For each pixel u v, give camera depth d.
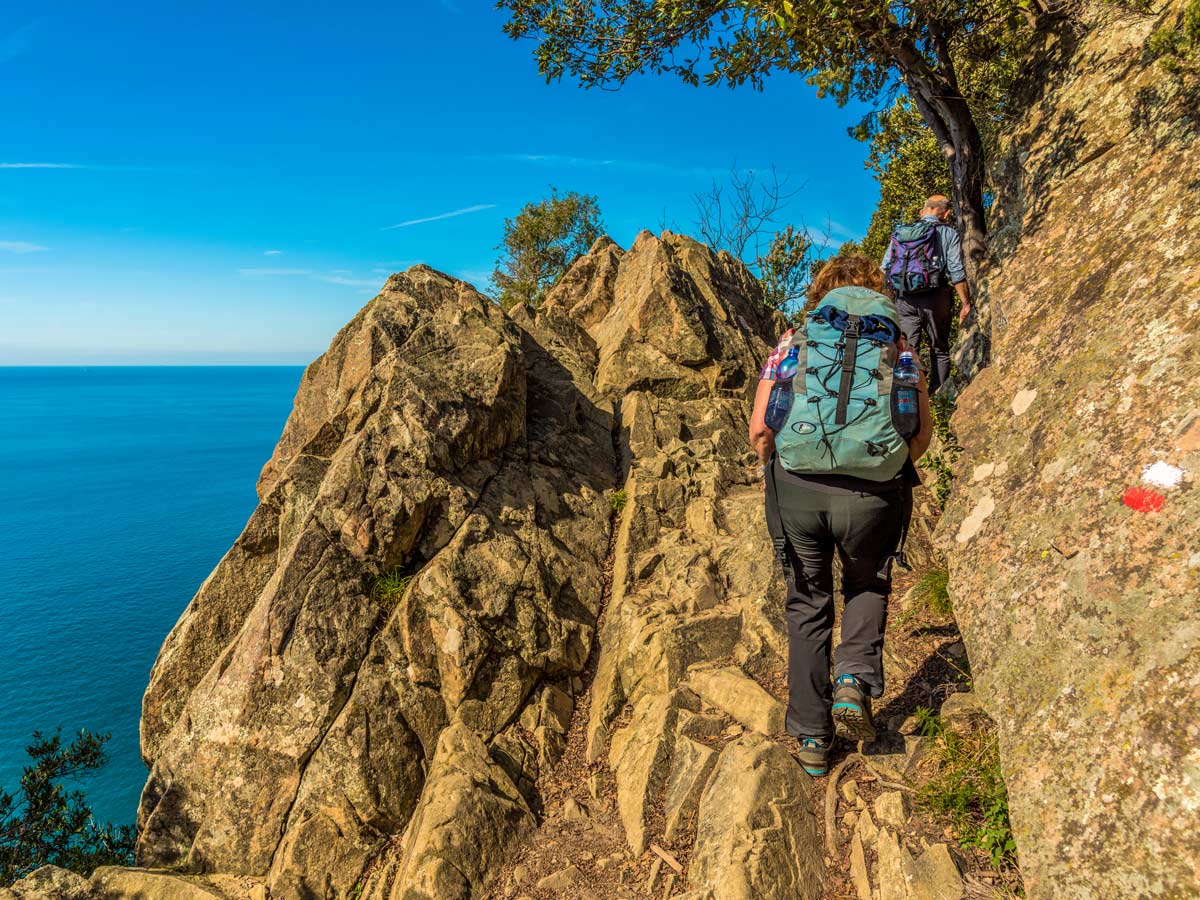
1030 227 4.59
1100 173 4.12
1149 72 4.24
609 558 5.88
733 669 4.37
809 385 2.88
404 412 5.61
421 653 4.75
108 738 6.21
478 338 6.38
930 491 5.69
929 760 3.21
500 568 5.18
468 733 4.42
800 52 6.10
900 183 14.39
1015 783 2.35
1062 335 3.43
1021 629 2.64
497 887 3.63
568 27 7.41
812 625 3.22
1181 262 3.00
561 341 8.38
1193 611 2.11
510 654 4.84
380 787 4.33
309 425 7.48
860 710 3.02
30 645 50.16
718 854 3.05
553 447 6.59
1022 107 5.61
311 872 4.14
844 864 2.99
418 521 5.30
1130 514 2.46
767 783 3.23
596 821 3.88
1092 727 2.20
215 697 4.68
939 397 6.24
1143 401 2.70
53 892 4.00
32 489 134.62
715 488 6.17
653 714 4.19
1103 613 2.35
